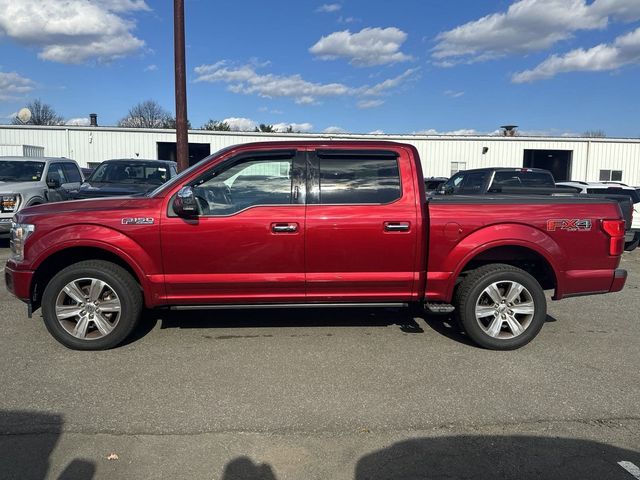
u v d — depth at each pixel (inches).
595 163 1309.1
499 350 190.4
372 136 1294.3
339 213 182.1
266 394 152.3
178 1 452.4
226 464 116.8
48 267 189.5
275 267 183.2
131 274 187.6
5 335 202.8
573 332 215.0
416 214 184.4
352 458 119.8
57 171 471.8
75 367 171.3
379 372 169.3
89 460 117.6
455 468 115.9
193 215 180.1
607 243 188.9
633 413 142.5
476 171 473.1
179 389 155.2
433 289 188.2
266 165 185.2
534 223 185.8
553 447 125.0
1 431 130.0
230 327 215.3
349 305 191.3
